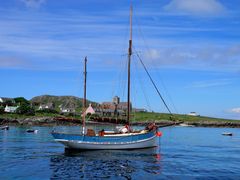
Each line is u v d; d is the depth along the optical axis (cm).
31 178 2991
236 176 3222
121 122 5578
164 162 4044
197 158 4534
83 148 4931
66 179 2972
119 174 3225
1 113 17212
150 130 5569
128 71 5778
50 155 4553
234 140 9188
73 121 5544
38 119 16075
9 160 4053
